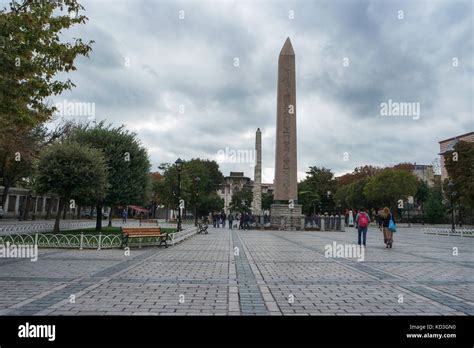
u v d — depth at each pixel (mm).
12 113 10758
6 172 40188
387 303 6867
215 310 6301
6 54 9836
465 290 8031
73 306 6457
